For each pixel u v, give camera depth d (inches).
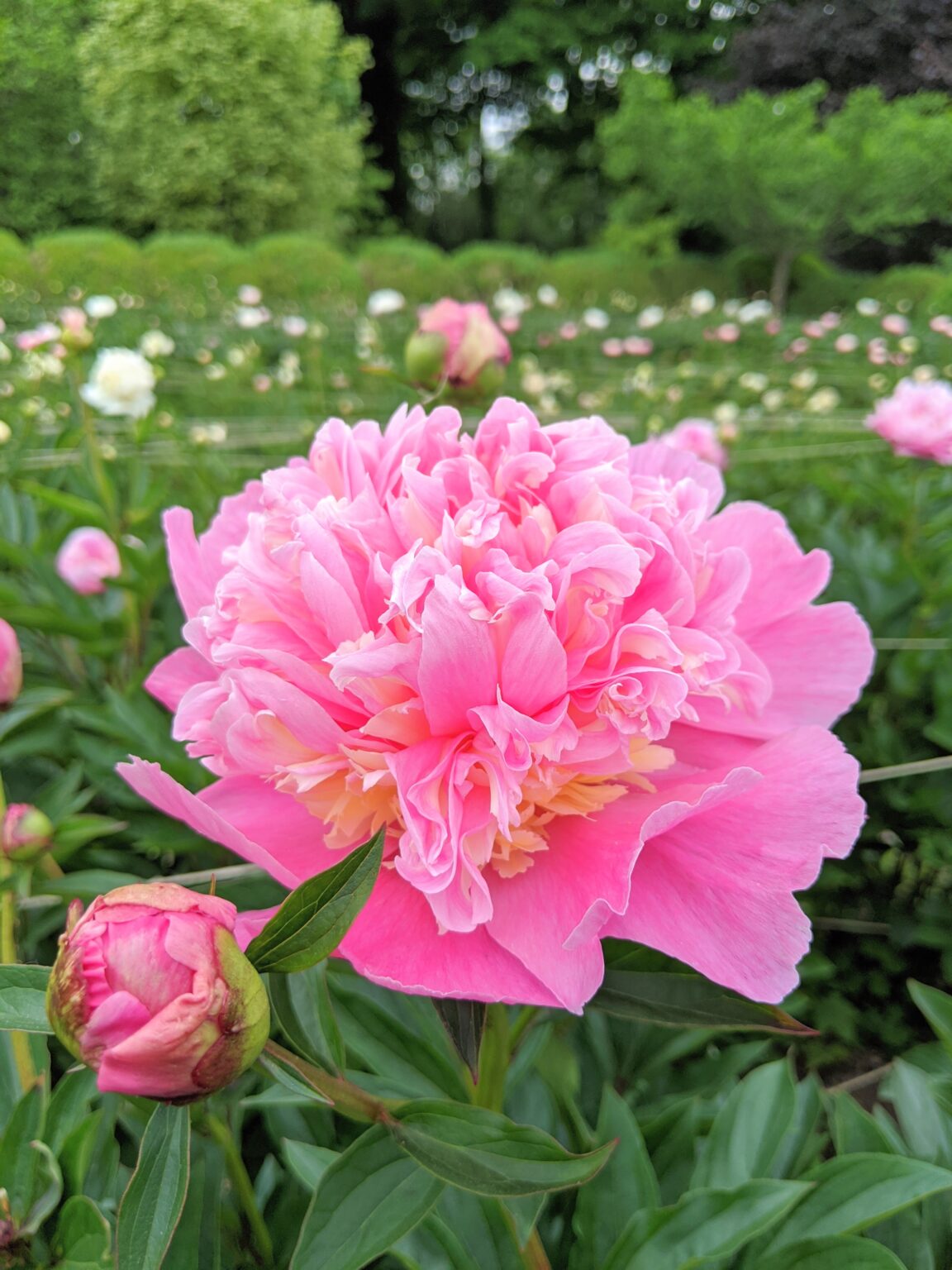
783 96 196.9
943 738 23.2
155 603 26.4
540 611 9.2
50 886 14.1
